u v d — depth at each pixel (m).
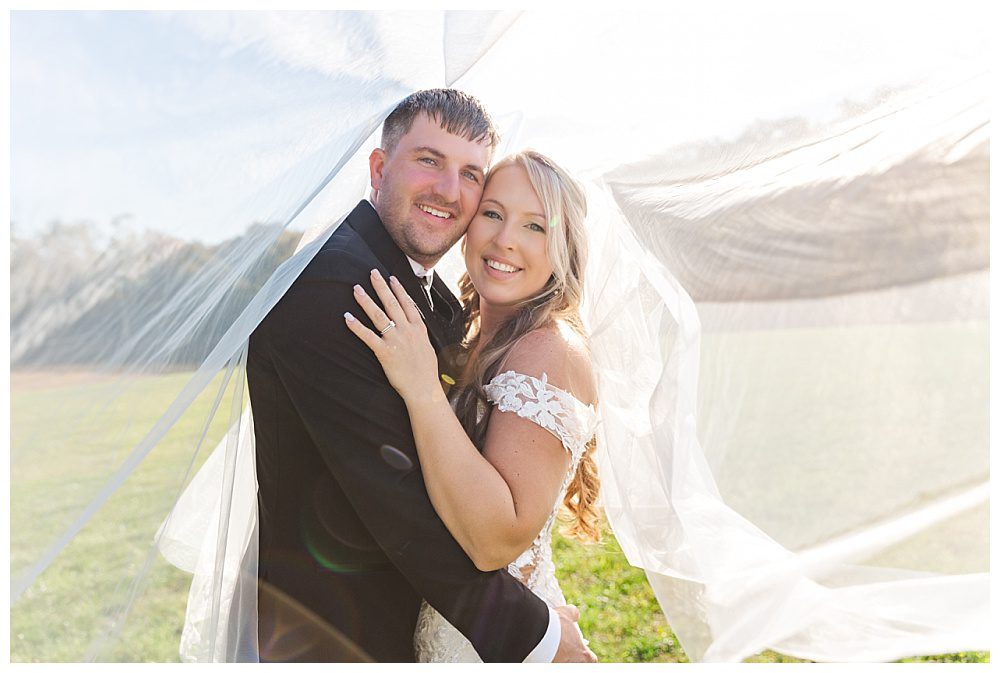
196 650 2.00
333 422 1.85
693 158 2.36
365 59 1.95
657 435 2.08
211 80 1.64
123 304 1.50
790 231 2.19
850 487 2.11
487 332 2.33
